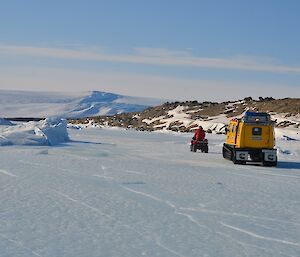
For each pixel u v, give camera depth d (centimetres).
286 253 841
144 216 1094
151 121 10706
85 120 12550
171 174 1914
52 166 2027
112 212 1123
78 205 1188
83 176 1734
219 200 1335
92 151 3042
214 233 965
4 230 927
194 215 1123
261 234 968
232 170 2191
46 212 1096
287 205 1298
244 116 2538
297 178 1947
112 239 891
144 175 1839
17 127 3750
